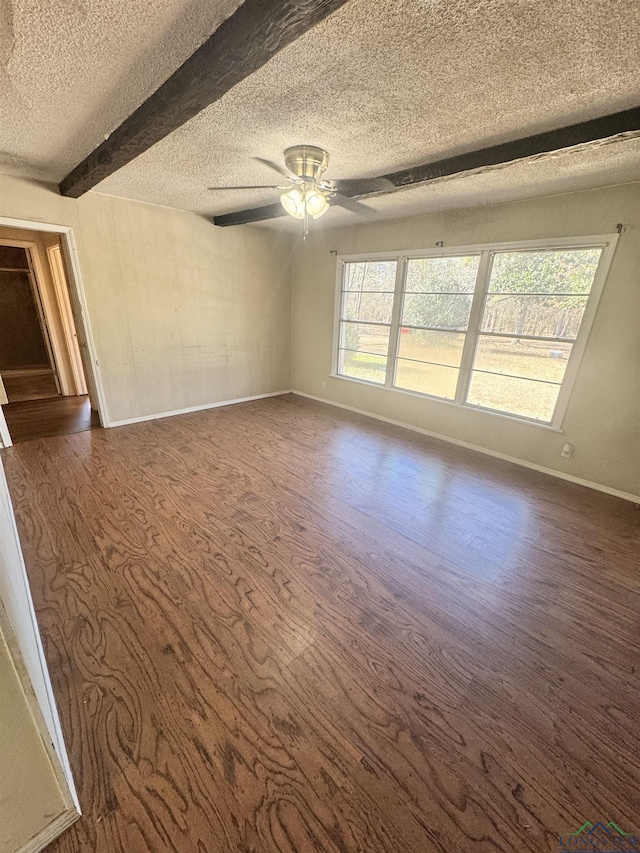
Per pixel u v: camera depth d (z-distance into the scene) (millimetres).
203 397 4938
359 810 1106
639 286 2701
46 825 993
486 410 3746
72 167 2777
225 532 2389
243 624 1726
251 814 1088
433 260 3863
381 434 4223
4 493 1904
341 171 2660
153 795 1120
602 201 2752
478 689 1471
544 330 3248
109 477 3041
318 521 2549
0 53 1382
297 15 1034
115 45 1343
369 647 1634
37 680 970
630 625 1803
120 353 4070
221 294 4719
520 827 1084
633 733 1337
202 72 1363
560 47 1281
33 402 5023
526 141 2055
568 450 3223
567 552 2322
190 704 1377
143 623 1711
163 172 2803
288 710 1369
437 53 1335
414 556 2238
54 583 1928
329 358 5219
